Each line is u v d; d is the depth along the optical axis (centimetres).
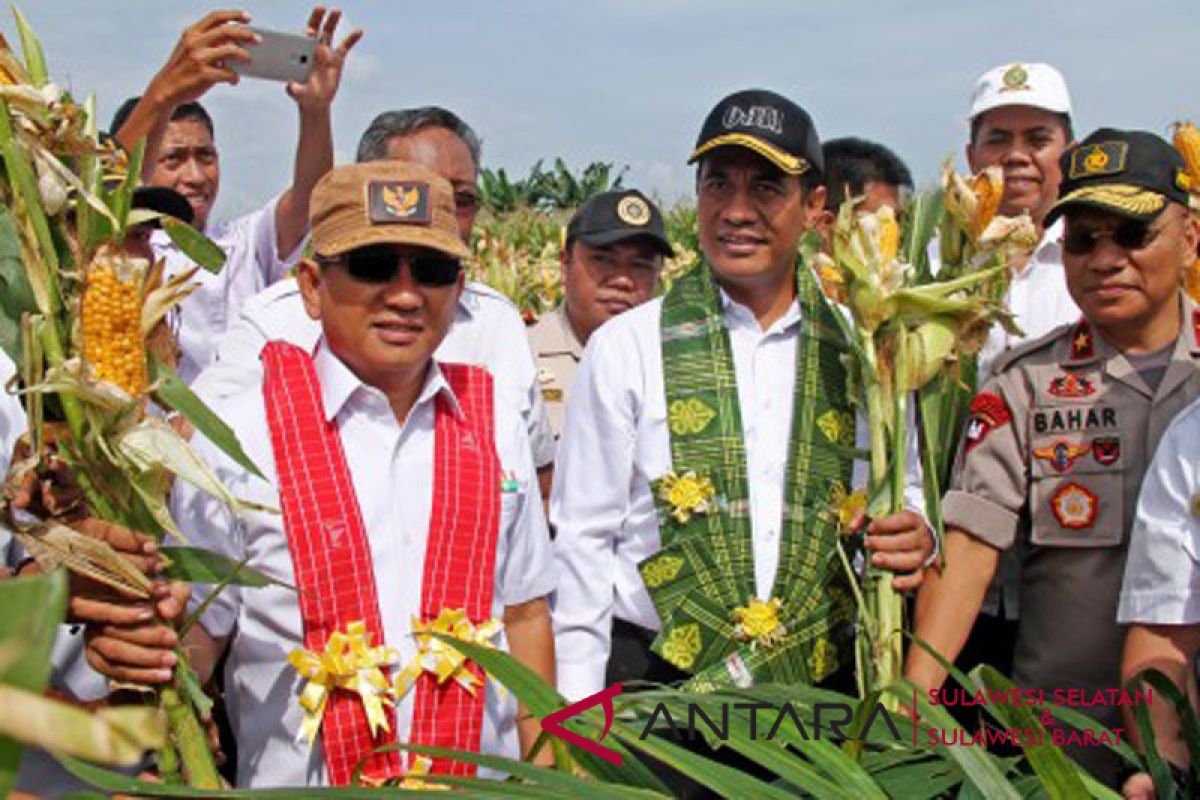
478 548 249
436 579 244
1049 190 420
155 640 199
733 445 303
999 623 357
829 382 308
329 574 235
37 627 64
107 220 208
